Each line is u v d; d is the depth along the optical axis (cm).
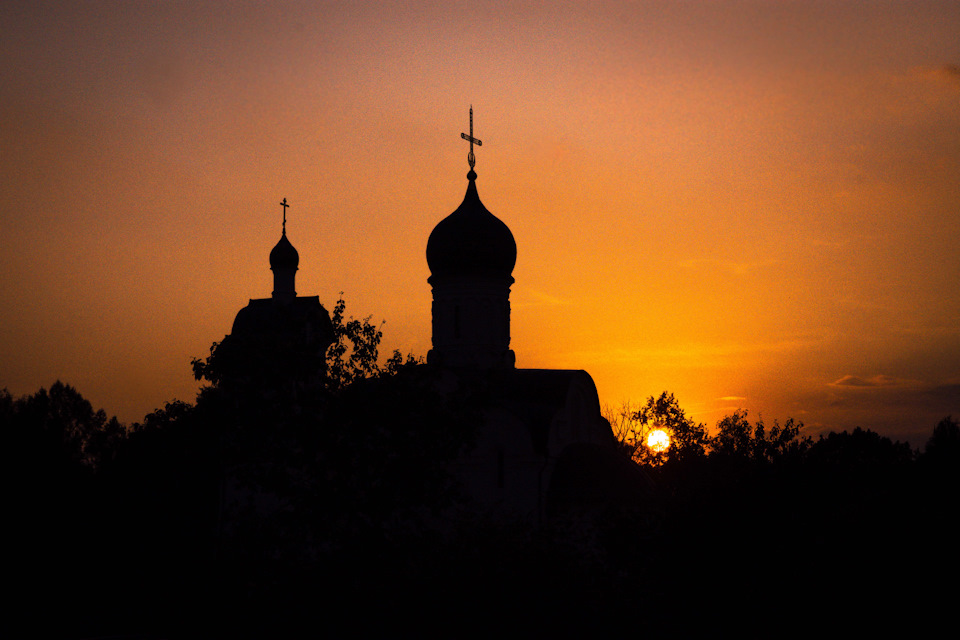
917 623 3262
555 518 4759
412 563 3828
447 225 6938
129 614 5962
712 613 3453
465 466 5950
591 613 3384
